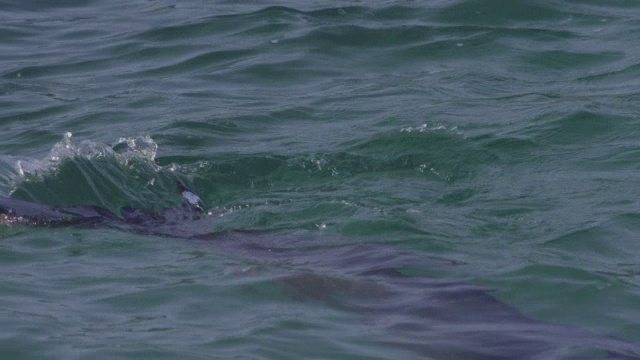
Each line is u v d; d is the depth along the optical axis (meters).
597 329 25.81
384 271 29.67
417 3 61.34
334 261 30.69
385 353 24.28
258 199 37.38
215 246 32.38
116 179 37.97
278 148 42.06
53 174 37.50
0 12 66.25
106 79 53.47
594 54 52.88
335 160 40.53
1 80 53.56
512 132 42.19
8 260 30.39
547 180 37.66
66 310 26.39
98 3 68.75
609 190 36.16
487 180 38.22
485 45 55.00
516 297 27.75
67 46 59.19
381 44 55.81
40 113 48.41
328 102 48.25
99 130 45.47
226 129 44.81
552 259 30.23
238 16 61.38
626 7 59.91
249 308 26.81
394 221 33.75
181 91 50.91
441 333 25.50
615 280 28.59
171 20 62.25
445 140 41.66
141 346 24.17
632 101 45.34
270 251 31.81
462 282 28.77
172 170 39.38
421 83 50.41
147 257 31.03
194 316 26.20
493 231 32.97
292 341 24.72
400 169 39.81
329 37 56.66
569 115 43.28
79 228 33.84
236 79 52.31
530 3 59.59
